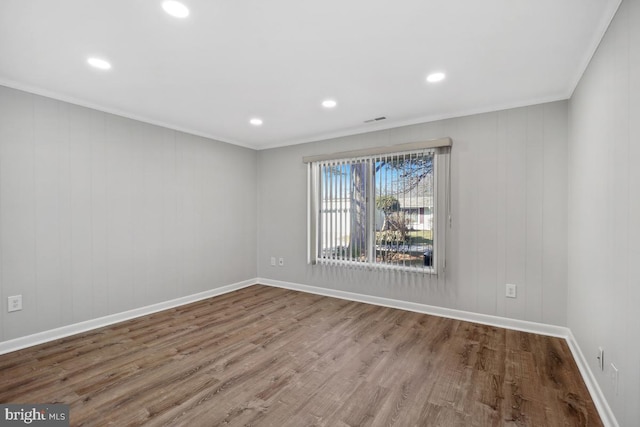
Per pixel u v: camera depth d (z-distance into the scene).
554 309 2.90
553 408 1.85
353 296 4.12
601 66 1.89
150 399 1.94
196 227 4.15
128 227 3.42
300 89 2.77
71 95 2.90
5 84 2.56
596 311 1.96
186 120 3.67
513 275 3.08
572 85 2.62
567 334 2.81
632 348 1.43
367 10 1.69
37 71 2.41
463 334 2.95
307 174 4.51
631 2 1.45
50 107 2.84
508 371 2.27
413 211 3.60
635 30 1.41
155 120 3.65
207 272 4.29
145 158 3.59
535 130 2.98
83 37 1.94
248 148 4.92
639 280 1.37
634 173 1.43
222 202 4.50
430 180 3.49
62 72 2.43
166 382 2.13
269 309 3.75
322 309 3.74
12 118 2.61
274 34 1.92
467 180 3.30
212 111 3.35
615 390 1.62
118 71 2.41
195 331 3.06
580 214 2.41
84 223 3.06
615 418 1.60
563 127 2.86
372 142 3.96
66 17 1.73
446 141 3.32
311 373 2.25
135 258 3.48
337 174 4.19
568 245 2.82
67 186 2.95
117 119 3.33
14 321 2.62
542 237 2.95
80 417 1.76
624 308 1.52
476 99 3.00
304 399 1.94
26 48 2.07
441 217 3.43
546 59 2.22
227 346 2.71
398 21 1.79
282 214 4.82
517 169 3.06
